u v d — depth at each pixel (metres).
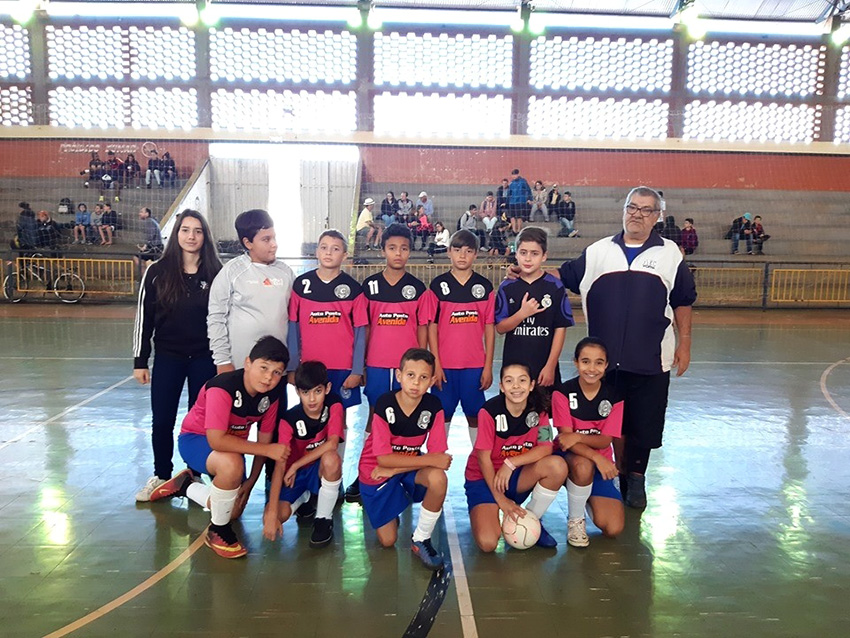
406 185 16.84
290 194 18.80
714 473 4.23
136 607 2.61
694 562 3.06
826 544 3.26
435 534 3.37
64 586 2.77
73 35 16.12
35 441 4.66
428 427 3.18
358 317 3.66
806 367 7.75
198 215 3.62
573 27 16.59
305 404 3.22
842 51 16.81
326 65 16.67
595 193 16.88
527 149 16.94
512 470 3.19
